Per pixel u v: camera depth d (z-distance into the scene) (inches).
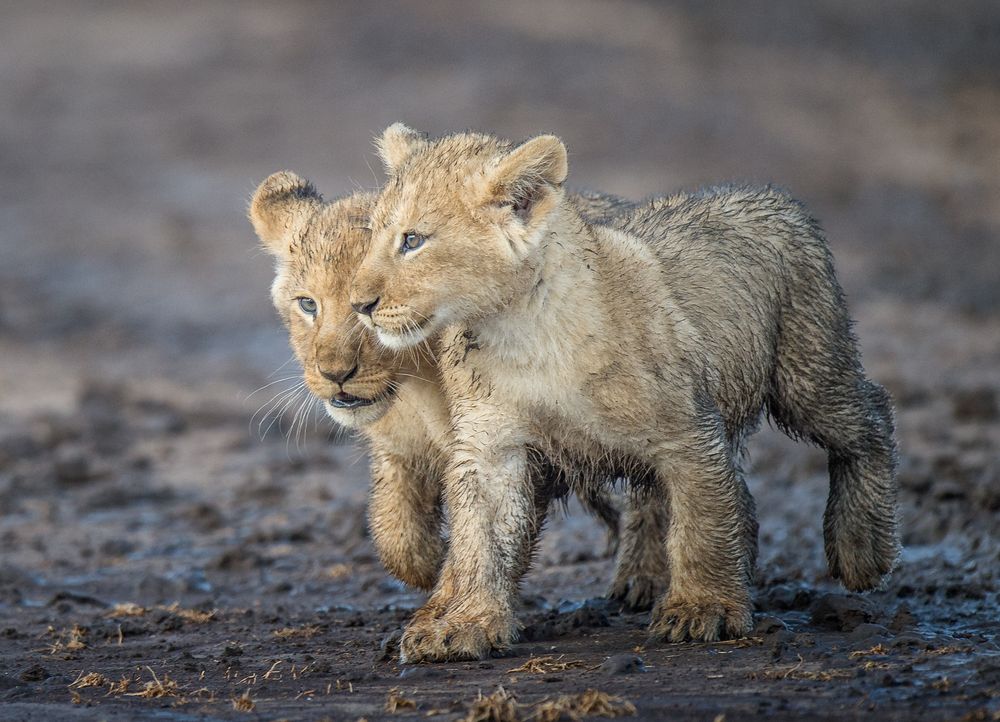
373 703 333.1
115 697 350.3
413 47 1941.4
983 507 546.9
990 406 748.0
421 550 436.5
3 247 1310.3
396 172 398.0
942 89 1870.1
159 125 1662.2
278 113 1679.4
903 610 414.6
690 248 420.2
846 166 1544.0
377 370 400.5
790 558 518.3
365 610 471.5
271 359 1002.1
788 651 362.0
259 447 781.3
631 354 377.4
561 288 374.6
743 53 1995.6
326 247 409.4
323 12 2142.0
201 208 1406.3
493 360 379.2
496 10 2148.1
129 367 987.3
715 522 385.4
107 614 474.6
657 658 362.3
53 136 1642.5
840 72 1930.4
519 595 411.5
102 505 665.6
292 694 347.9
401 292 371.2
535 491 409.1
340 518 612.7
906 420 751.1
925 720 297.7
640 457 388.2
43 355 1019.3
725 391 415.8
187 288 1190.9
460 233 371.9
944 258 1241.4
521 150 368.5
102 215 1393.9
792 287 440.8
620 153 1523.1
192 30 2068.2
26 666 390.3
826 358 440.1
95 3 2231.8
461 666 365.1
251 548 569.0
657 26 2118.6
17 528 625.0
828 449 446.0
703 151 1549.0
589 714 310.3
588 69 1844.2
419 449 427.2
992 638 379.6
